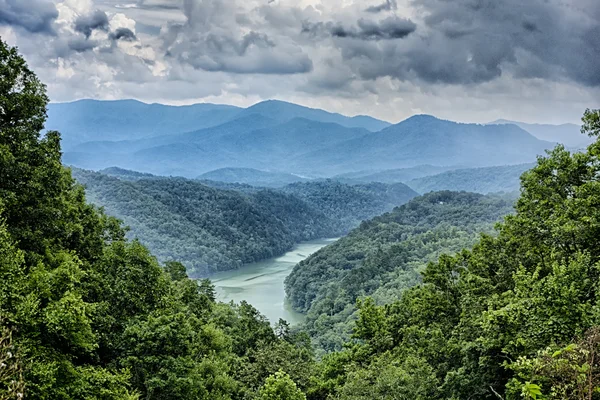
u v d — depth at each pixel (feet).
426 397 76.23
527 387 33.27
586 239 69.36
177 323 78.79
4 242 53.88
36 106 75.51
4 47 72.64
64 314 52.54
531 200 86.38
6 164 65.00
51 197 74.95
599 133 78.18
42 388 48.37
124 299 81.76
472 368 77.87
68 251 75.05
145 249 90.84
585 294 56.34
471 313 85.92
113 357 77.92
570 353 35.58
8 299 49.98
